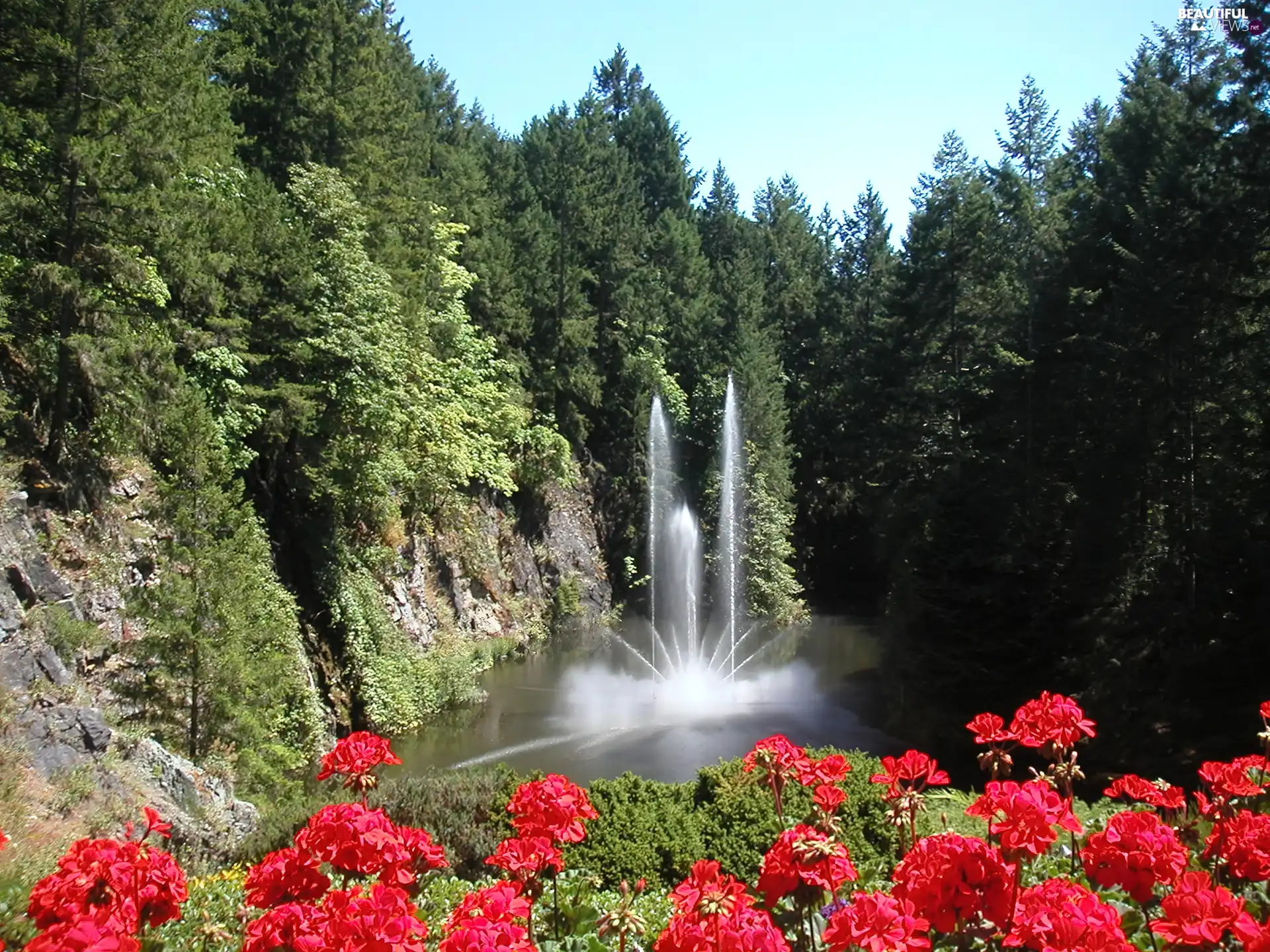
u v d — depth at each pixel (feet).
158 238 37.24
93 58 34.81
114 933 8.64
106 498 36.04
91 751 26.63
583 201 98.94
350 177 60.23
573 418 90.74
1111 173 60.75
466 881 18.29
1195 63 67.10
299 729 41.14
